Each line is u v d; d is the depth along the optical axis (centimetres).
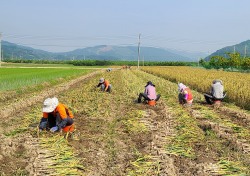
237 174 845
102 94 2366
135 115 1582
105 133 1238
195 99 2367
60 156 929
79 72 5962
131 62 14438
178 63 14300
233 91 2284
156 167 868
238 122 1560
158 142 1123
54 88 2988
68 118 1164
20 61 15125
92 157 952
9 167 860
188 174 844
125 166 888
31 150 982
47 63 15012
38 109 1716
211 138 1200
